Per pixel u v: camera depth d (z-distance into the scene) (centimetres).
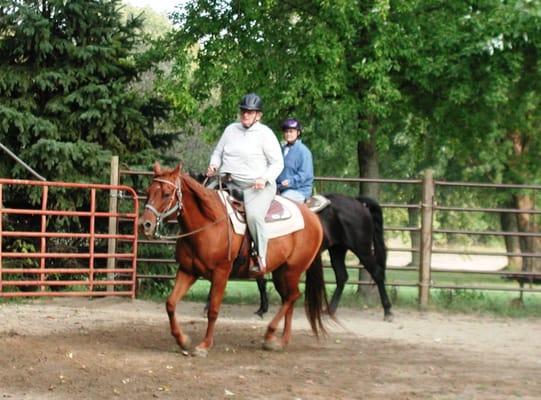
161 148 1720
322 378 834
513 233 1423
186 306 1384
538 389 822
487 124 1691
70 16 1570
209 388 771
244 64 1564
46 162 1498
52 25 1574
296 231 982
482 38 1482
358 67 1514
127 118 1586
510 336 1180
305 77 1527
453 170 3080
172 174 890
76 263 1582
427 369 900
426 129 1908
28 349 912
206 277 935
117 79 1630
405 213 3359
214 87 1612
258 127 955
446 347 1056
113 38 1630
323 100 1586
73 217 1539
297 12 1630
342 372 866
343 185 3111
